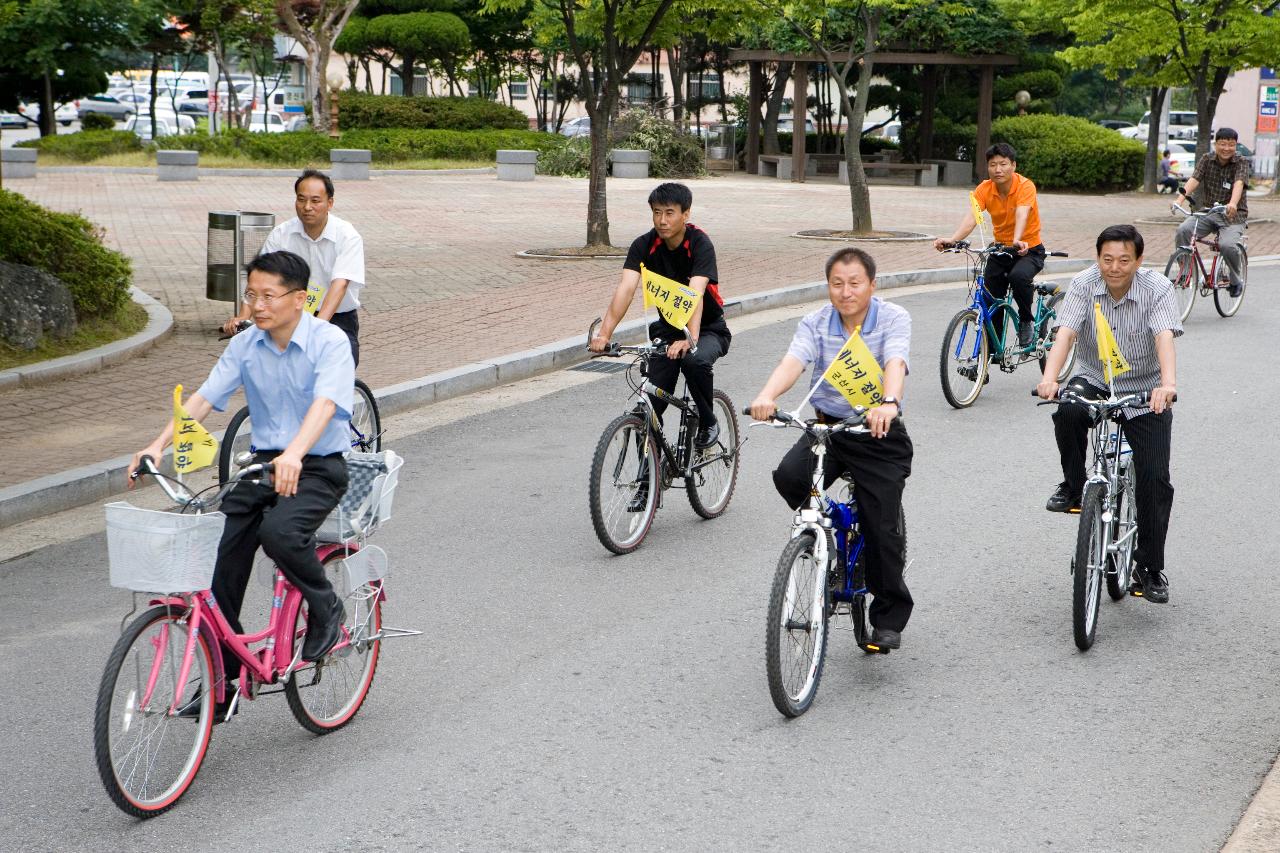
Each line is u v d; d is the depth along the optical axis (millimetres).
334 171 34062
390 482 5059
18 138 49406
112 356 11508
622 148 38219
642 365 7230
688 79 46406
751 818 4383
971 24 35531
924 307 15328
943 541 7340
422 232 22094
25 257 11961
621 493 7176
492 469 8766
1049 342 11180
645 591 6594
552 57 47312
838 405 5504
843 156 39906
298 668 4785
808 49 36094
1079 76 67812
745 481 8633
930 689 5441
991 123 38500
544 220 24203
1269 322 14406
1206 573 6844
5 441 8984
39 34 38688
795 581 5145
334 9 39781
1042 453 9188
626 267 7258
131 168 34906
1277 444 9320
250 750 4906
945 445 9406
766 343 13109
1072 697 5352
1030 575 6816
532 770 4730
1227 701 5316
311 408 4625
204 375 11211
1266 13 27938
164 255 18828
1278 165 35781
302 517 4625
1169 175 37500
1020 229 10539
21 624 6164
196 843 4230
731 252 19703
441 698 5359
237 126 43969
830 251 19922
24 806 4477
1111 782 4641
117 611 6328
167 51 43688
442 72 50344
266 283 4672
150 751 4445
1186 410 10328
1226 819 4391
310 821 4371
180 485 4586
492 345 12367
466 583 6688
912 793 4559
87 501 8047
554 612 6297
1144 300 6023
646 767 4750
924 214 26875
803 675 5234
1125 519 6164
